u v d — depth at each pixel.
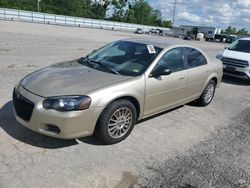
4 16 49.06
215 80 6.74
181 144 4.56
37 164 3.59
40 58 11.27
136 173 3.63
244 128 5.51
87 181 3.37
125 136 4.47
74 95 3.73
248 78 9.41
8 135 4.21
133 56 4.92
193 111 6.22
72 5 83.88
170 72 4.79
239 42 10.63
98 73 4.41
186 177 3.64
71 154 3.89
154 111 4.95
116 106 4.08
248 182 3.66
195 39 64.50
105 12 94.50
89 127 3.89
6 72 8.11
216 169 3.89
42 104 3.70
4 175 3.31
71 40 21.61
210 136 4.99
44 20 53.75
